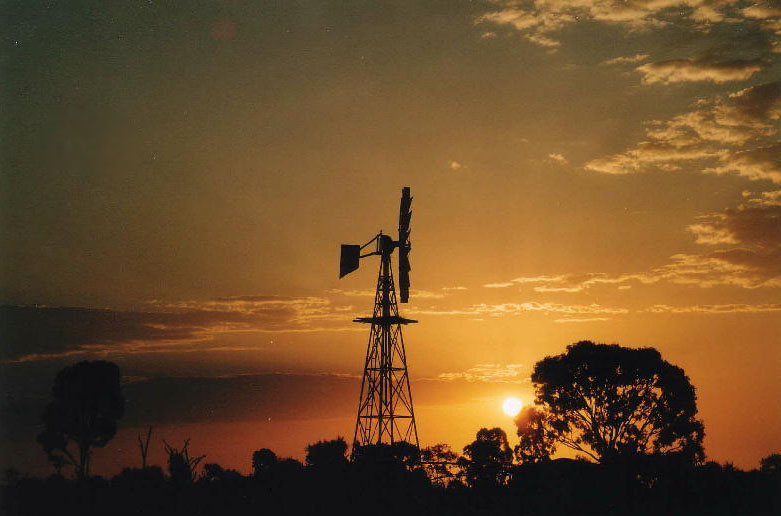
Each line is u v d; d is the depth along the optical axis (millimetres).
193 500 63375
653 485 70062
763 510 66062
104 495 63969
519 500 68375
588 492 67812
